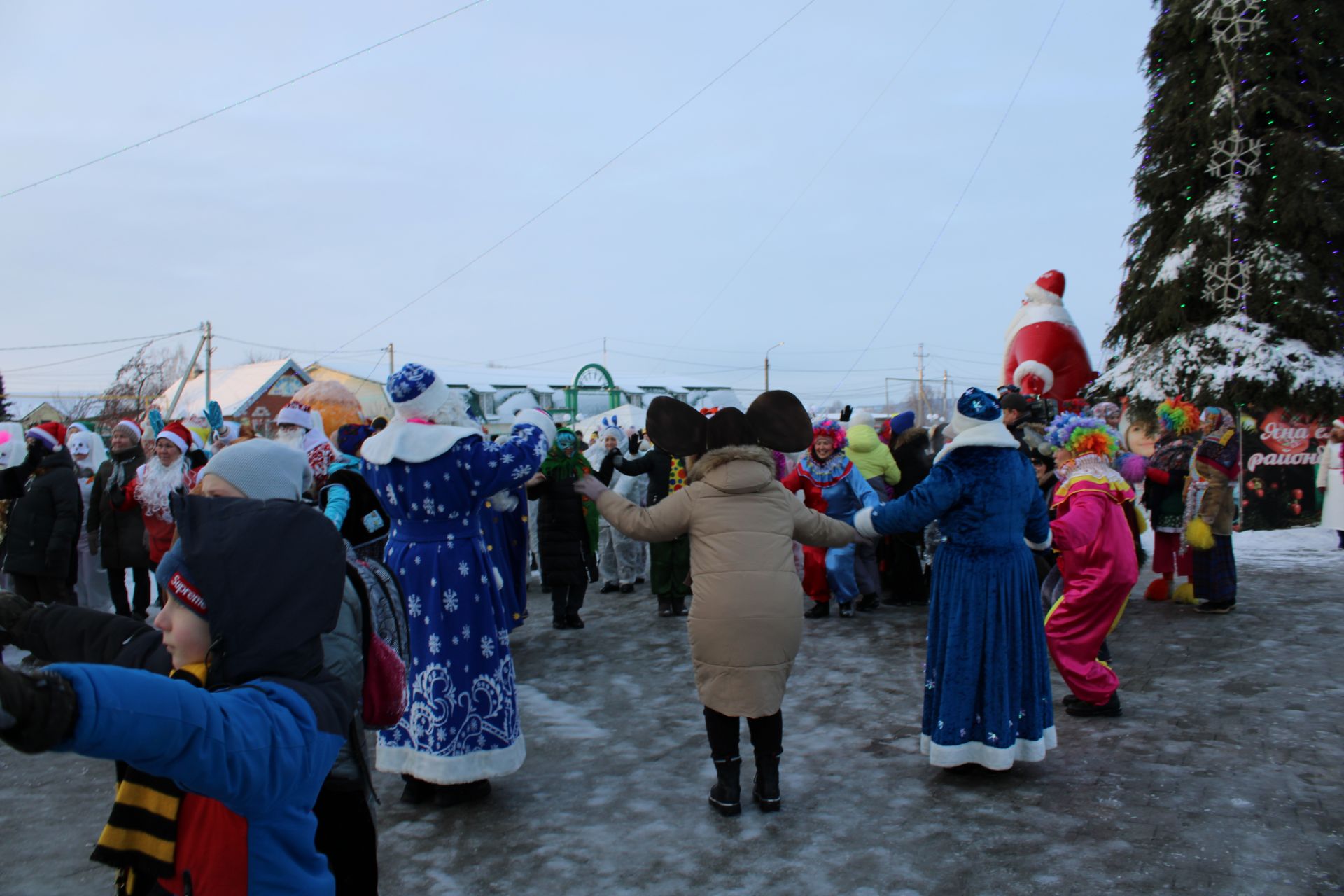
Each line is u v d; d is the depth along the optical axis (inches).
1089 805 153.8
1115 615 197.0
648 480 426.3
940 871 133.3
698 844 144.6
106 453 377.1
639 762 182.2
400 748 157.9
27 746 51.0
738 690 150.8
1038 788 161.8
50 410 1676.9
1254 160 477.7
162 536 299.7
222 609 69.4
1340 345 467.5
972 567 165.6
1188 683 220.7
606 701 225.0
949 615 167.0
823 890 129.2
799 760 180.7
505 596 245.4
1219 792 156.8
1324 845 136.6
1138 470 245.1
